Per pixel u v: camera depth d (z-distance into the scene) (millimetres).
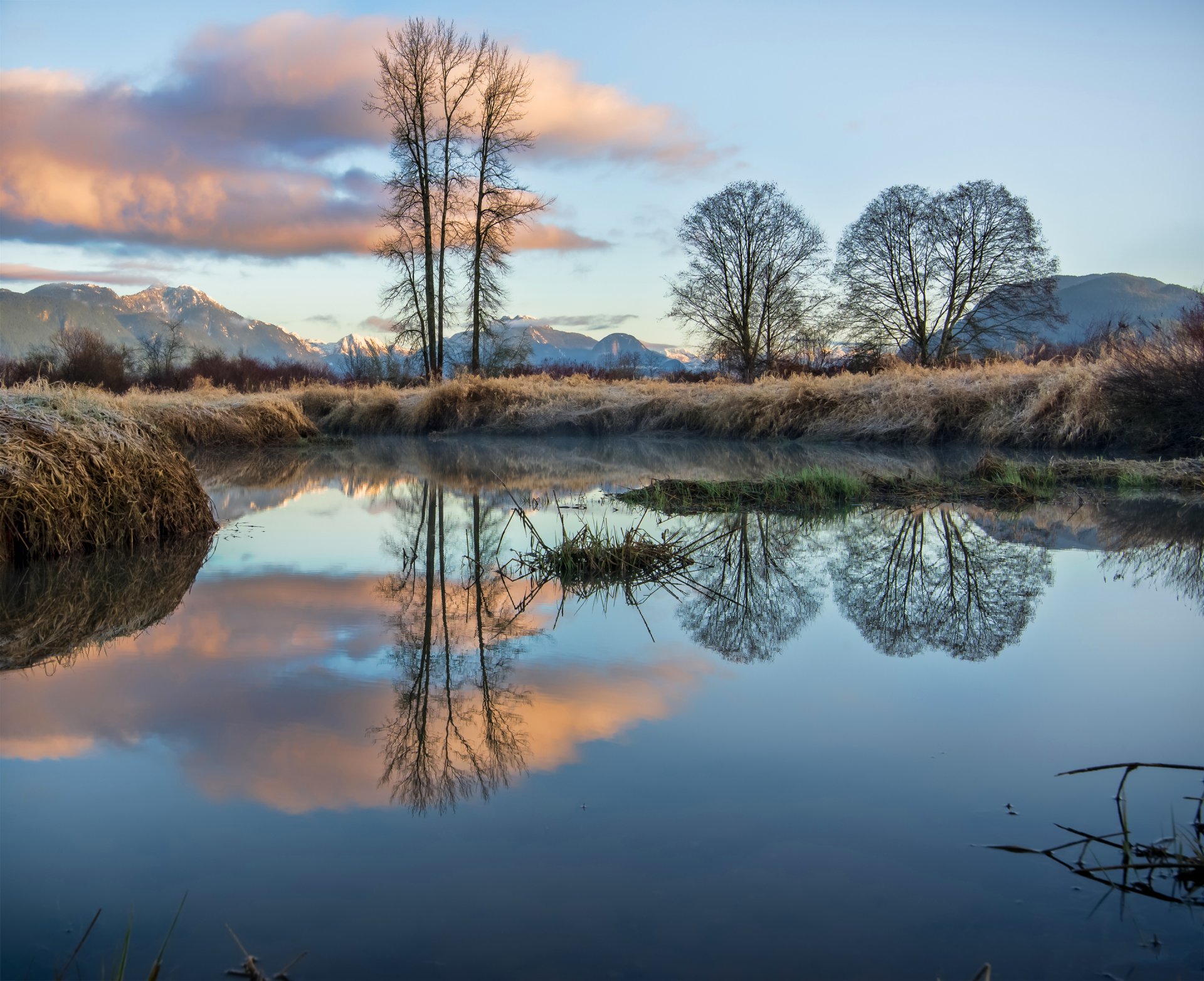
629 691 3377
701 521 7883
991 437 15703
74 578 5383
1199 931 1868
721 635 4168
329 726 2988
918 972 1725
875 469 12586
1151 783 2576
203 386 25844
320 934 1837
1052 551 6402
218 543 6734
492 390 22156
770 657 3793
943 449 15688
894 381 17875
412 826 2295
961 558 6164
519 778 2574
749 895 1991
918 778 2600
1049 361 18500
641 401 20797
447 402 21938
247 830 2273
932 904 1965
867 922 1890
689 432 20000
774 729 2969
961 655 3840
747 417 18859
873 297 32000
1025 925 1889
